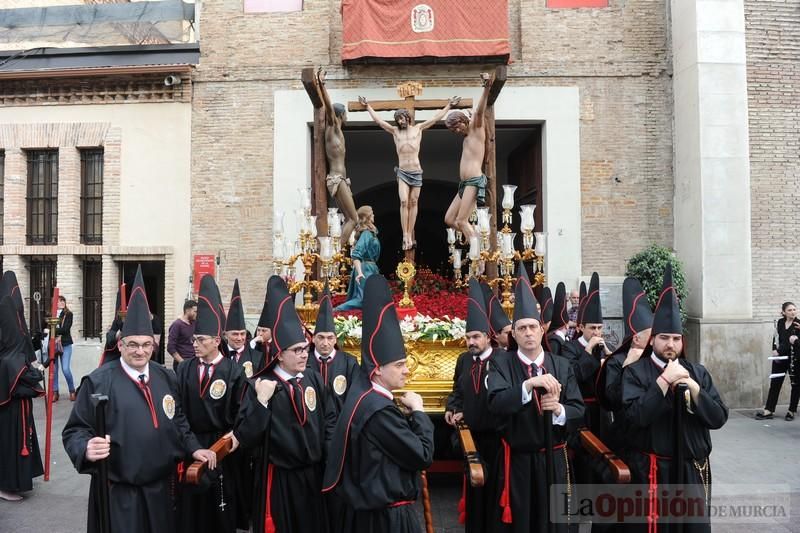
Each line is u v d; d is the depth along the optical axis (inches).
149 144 448.8
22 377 232.7
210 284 201.5
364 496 127.6
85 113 454.0
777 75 422.6
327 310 199.5
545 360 166.7
